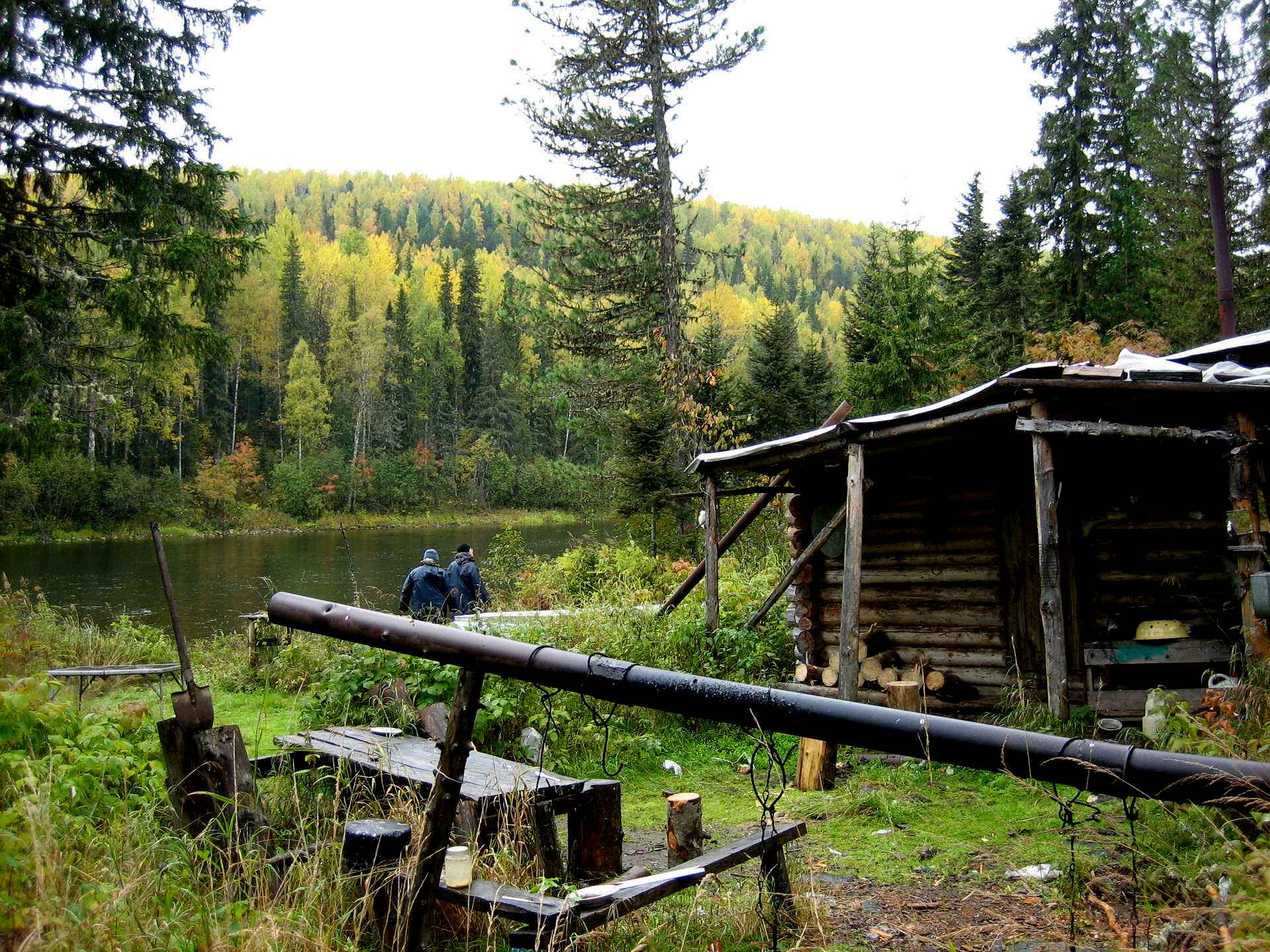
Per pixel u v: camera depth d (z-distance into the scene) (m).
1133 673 8.03
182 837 3.72
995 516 8.80
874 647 9.30
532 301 24.14
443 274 121.44
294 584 27.53
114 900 2.84
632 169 22.84
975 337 31.53
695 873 3.55
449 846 3.97
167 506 57.16
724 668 9.23
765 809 3.81
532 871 4.00
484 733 6.55
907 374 31.08
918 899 4.36
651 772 7.04
